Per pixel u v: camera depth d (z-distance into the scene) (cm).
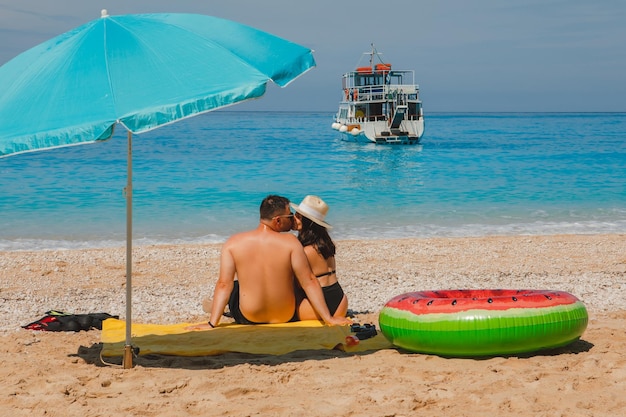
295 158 4722
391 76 6475
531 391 544
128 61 550
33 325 822
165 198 2434
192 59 552
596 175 3356
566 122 16600
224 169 3731
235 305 765
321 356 666
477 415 497
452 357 657
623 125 13762
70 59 571
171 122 494
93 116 498
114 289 1107
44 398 537
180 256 1404
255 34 605
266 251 735
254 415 501
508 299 652
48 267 1278
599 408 504
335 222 1972
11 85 586
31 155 4591
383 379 581
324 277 780
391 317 679
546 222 1984
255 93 520
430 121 18038
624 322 840
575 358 645
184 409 516
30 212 2084
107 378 596
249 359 658
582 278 1180
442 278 1190
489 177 3309
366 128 6306
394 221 1995
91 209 2153
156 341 714
